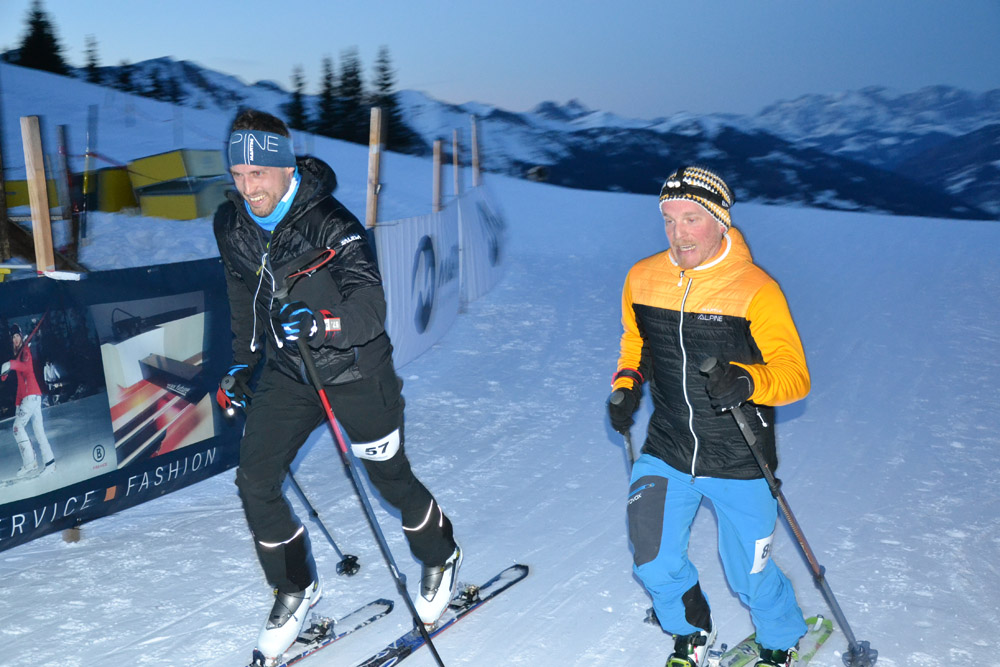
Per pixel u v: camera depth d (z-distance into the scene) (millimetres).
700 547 3650
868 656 2680
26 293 3475
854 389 6410
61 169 8180
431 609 2887
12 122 19797
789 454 4965
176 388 4184
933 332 8422
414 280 7125
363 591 3254
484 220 10336
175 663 2727
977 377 6770
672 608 2502
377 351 2588
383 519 3961
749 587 2480
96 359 3773
